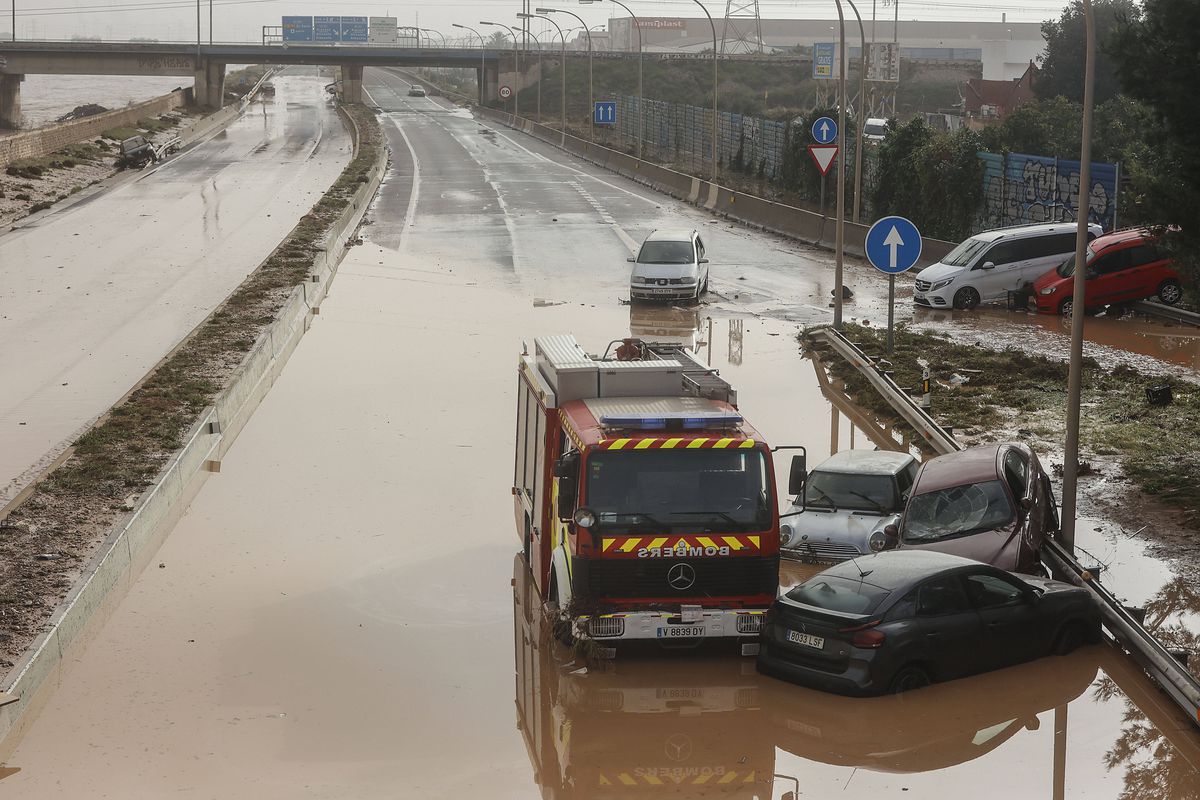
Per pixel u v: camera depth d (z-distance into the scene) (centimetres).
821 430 2156
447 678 1230
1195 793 977
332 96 15738
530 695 1190
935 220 4712
